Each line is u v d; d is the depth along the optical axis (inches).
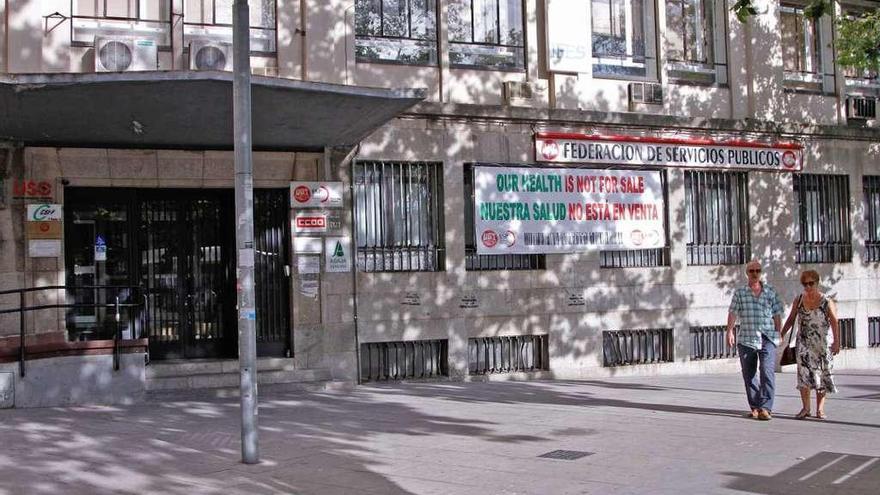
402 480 305.0
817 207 716.7
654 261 646.5
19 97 402.6
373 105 446.6
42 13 486.0
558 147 606.2
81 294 507.5
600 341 615.2
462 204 578.6
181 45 513.7
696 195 663.8
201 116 451.2
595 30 642.2
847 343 719.7
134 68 493.4
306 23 539.2
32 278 482.9
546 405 468.1
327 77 542.9
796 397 513.3
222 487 295.6
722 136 665.6
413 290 562.6
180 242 535.5
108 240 514.0
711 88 674.8
